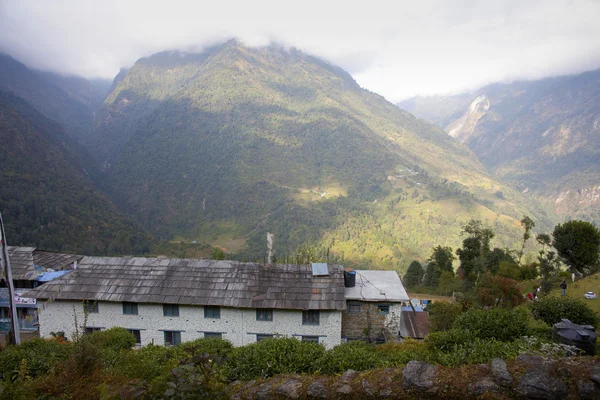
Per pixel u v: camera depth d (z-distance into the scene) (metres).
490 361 8.00
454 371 7.95
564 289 26.59
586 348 9.27
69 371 9.45
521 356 7.79
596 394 6.69
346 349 10.66
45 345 12.73
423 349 10.51
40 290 19.17
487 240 47.91
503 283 19.14
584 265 34.62
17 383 7.87
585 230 34.41
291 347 10.41
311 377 8.94
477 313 11.70
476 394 7.36
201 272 19.78
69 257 26.38
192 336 18.70
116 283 19.36
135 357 10.72
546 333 12.23
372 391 8.03
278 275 19.42
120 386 8.33
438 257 55.28
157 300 18.36
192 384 5.71
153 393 6.36
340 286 18.69
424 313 22.91
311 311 18.06
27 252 25.09
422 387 7.67
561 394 6.85
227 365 10.07
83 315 18.98
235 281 19.12
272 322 18.25
